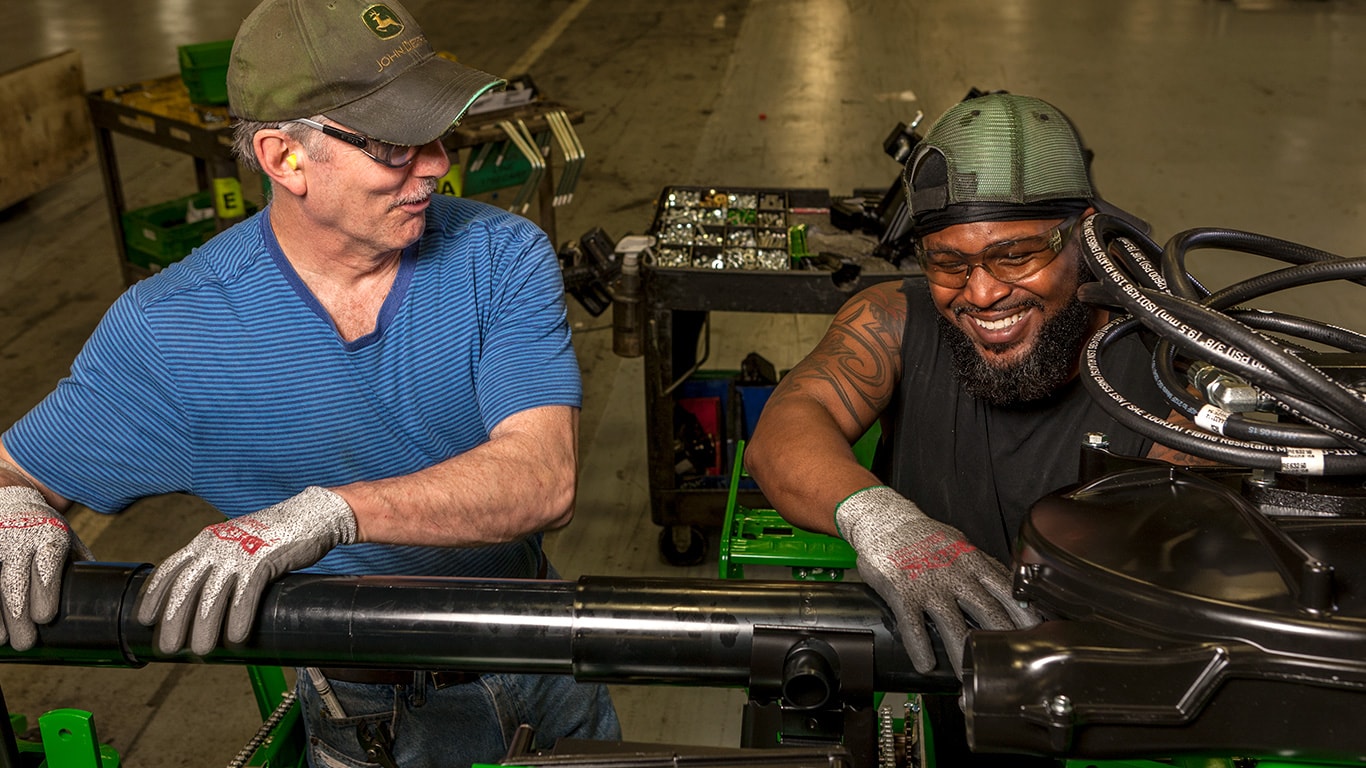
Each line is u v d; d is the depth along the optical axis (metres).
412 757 1.62
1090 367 0.89
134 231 4.64
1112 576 0.73
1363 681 0.66
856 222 3.26
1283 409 0.79
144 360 1.40
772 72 7.95
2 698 1.13
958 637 0.88
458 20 9.30
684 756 0.81
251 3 9.74
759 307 2.89
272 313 1.41
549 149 4.52
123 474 1.47
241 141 1.35
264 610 0.99
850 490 1.22
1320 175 6.05
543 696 1.67
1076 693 0.71
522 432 1.39
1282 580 0.71
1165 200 5.70
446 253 1.47
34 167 5.61
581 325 4.57
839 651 0.90
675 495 3.08
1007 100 1.34
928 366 1.53
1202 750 0.71
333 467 1.52
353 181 1.30
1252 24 9.23
